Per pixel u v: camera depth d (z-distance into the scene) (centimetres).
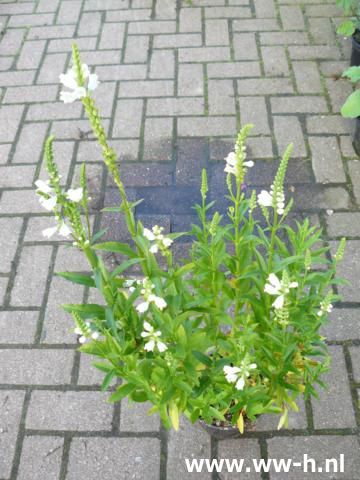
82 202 69
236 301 93
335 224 134
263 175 147
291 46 184
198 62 181
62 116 167
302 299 85
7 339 118
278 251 89
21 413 107
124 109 167
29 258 132
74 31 196
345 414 103
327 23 191
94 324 78
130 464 100
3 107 171
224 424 95
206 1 205
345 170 146
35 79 180
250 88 171
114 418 105
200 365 91
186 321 82
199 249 91
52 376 112
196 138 158
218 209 140
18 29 199
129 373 78
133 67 181
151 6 205
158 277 76
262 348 79
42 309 123
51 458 101
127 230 137
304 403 105
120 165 152
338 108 163
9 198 146
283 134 157
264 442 101
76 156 155
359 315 117
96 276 70
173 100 169
